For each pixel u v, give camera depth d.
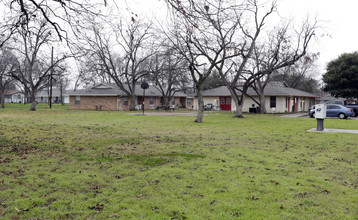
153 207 4.29
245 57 24.64
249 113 34.41
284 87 41.31
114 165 6.82
